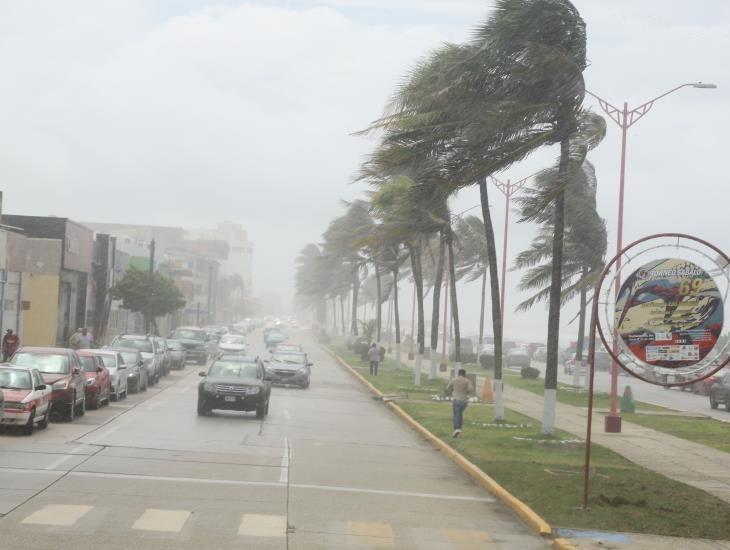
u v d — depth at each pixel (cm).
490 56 2317
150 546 1138
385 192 4178
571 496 1633
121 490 1507
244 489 1596
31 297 5669
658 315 1484
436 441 2497
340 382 5238
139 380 3672
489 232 3012
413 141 2470
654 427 3012
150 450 2027
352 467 1972
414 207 3756
